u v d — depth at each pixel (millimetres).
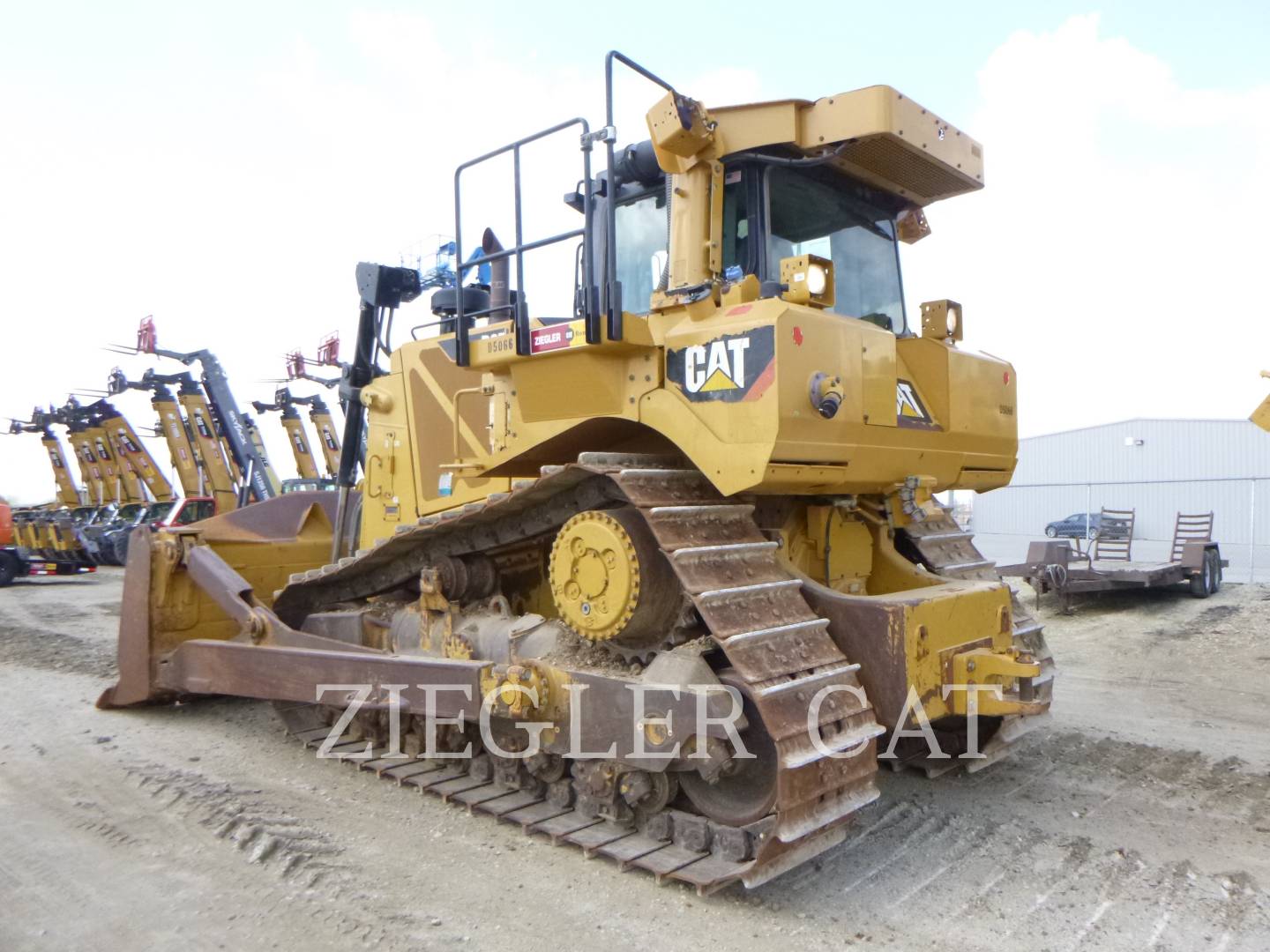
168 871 3990
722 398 3752
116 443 26062
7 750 5871
